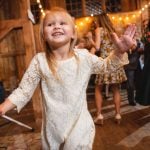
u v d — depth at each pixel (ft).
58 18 4.33
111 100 16.55
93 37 11.71
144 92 11.17
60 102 4.31
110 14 21.84
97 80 11.27
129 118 12.28
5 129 12.50
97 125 11.61
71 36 4.48
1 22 12.13
